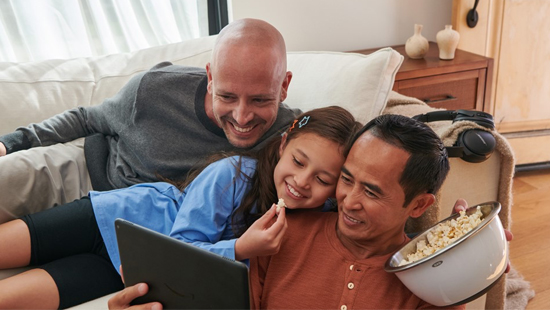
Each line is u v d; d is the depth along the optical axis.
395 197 0.96
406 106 1.60
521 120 2.71
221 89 1.24
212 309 0.85
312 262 1.06
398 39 2.64
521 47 2.58
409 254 1.00
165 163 1.43
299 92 1.65
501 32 2.53
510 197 1.46
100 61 1.84
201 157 1.45
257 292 1.07
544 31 2.57
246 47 1.21
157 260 0.90
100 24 2.16
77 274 1.25
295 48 2.48
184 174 1.44
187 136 1.46
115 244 1.30
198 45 1.90
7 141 1.48
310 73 1.67
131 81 1.53
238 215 1.22
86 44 2.20
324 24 2.49
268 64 1.21
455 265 0.89
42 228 1.28
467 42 2.50
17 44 2.10
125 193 1.35
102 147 1.56
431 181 0.98
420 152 0.95
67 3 2.12
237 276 0.80
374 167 0.95
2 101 1.65
